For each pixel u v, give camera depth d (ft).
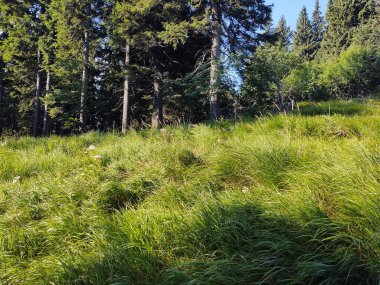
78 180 15.01
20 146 26.40
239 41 49.78
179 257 8.98
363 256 7.51
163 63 56.08
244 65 41.88
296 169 12.17
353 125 18.47
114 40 53.52
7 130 108.78
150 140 22.65
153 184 14.02
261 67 41.68
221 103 47.67
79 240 10.44
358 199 8.67
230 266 7.92
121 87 64.18
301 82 68.08
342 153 11.94
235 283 7.62
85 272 8.56
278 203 9.83
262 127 20.98
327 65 97.45
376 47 109.60
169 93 54.65
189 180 13.89
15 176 18.30
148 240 9.48
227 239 8.92
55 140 27.04
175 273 7.98
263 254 8.10
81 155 21.15
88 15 58.03
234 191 11.66
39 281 8.66
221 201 10.53
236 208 9.87
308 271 7.31
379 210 7.97
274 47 46.11
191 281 7.52
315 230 8.46
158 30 51.29
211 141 20.67
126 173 16.11
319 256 7.73
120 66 58.59
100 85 66.69
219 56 42.86
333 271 7.36
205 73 44.78
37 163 19.76
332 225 8.38
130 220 10.21
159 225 9.78
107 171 16.30
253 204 10.03
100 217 11.47
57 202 13.39
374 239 7.36
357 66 86.89
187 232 9.30
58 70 57.88
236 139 17.46
